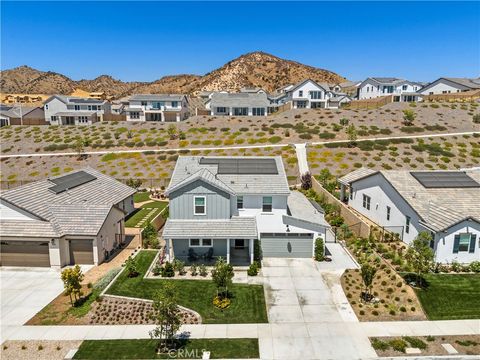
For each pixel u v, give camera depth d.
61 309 19.94
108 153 63.19
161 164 58.19
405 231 28.58
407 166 53.47
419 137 63.47
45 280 23.52
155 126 75.88
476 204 27.42
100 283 22.41
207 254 26.14
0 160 62.28
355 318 19.00
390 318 18.94
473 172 32.66
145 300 20.69
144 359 15.89
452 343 16.86
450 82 98.94
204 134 70.25
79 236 25.41
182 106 89.19
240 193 26.66
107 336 17.55
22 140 70.44
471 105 78.12
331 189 45.06
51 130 75.44
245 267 25.23
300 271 24.58
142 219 37.12
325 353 16.22
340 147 60.62
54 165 59.62
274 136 67.44
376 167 53.41
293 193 36.12
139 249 28.97
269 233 26.86
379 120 72.44
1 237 24.69
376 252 27.06
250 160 31.33
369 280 20.36
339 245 29.33
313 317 19.09
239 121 77.06
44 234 24.69
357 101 98.19
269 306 20.17
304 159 57.25
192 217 26.05
